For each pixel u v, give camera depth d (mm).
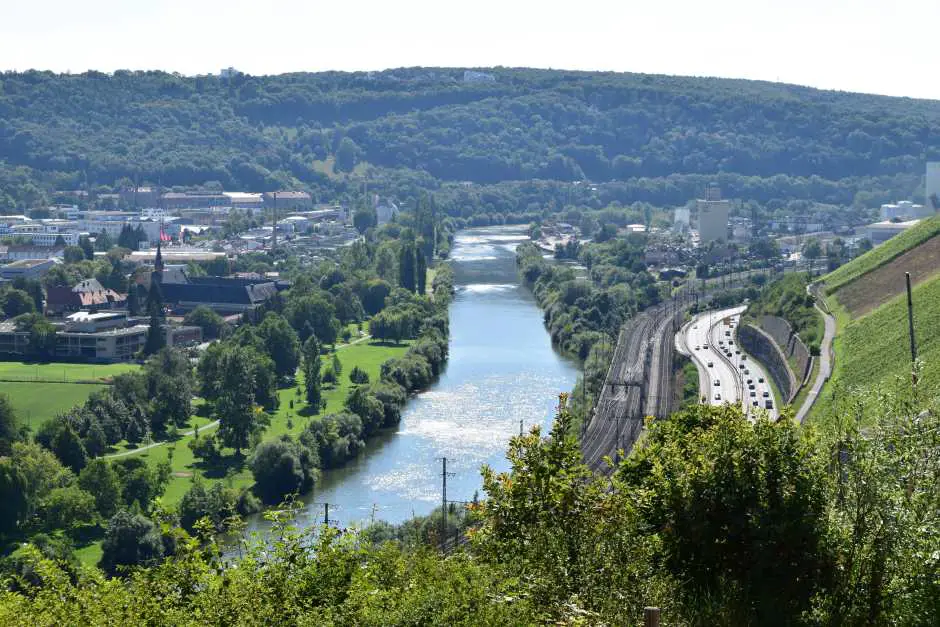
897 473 68125
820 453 70812
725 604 68375
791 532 67750
